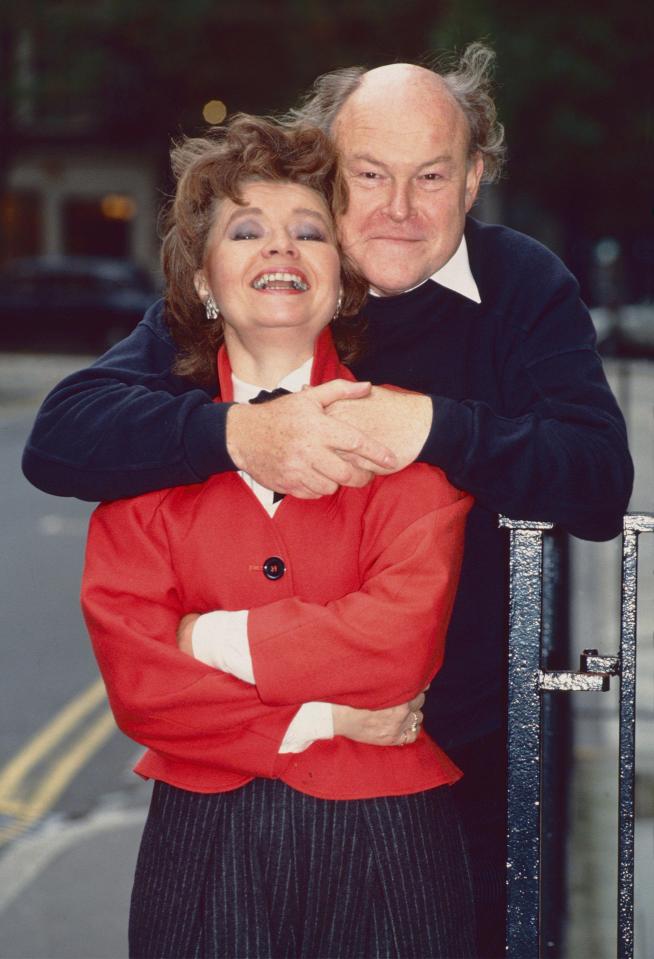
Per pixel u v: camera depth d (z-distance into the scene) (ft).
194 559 7.23
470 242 8.61
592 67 68.54
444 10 76.33
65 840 16.63
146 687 6.98
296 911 7.09
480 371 8.37
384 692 6.90
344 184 7.97
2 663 23.25
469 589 8.37
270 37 90.07
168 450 7.20
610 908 12.67
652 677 15.19
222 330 8.00
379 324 8.49
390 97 8.09
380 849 7.06
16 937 14.16
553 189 75.66
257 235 7.45
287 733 6.95
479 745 8.55
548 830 10.77
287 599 6.99
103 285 80.38
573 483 7.27
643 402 15.37
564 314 8.20
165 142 99.71
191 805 7.16
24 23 94.94
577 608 15.80
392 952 7.06
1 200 103.24
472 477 7.18
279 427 7.00
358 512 7.25
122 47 93.91
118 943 14.01
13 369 71.56
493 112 8.71
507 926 7.15
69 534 32.99
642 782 14.98
